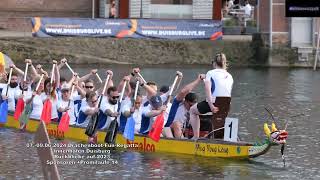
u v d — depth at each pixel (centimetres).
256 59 8881
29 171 3262
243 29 9469
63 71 7456
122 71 7631
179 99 3653
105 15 9644
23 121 4306
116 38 8556
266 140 3338
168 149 3653
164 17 9331
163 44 8662
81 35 8475
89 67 7969
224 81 3478
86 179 3152
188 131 3694
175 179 3152
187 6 9356
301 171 3347
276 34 8794
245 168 3359
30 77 4656
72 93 4103
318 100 5853
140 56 8562
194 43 8731
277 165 3450
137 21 8612
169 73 7562
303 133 4334
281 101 5775
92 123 3856
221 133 3547
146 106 3750
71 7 9900
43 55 8250
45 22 8419
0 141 3938
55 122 4109
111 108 3841
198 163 3434
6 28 9700
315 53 8744
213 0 9312
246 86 6756
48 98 4119
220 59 3494
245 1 11038
